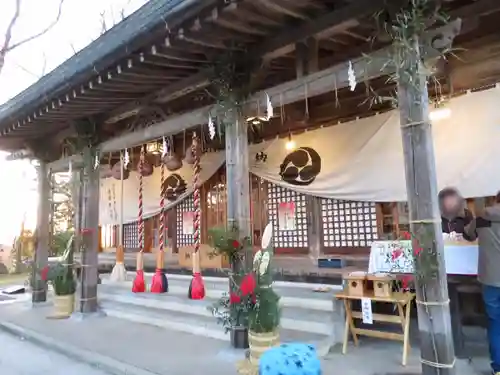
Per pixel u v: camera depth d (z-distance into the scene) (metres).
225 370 3.58
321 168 5.99
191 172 8.09
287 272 5.90
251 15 3.42
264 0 3.16
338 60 4.23
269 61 4.27
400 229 5.54
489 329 3.22
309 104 6.17
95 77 4.43
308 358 2.13
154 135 5.55
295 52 4.29
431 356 2.79
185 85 4.68
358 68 3.49
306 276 5.71
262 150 6.70
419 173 2.91
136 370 3.71
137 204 9.23
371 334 3.82
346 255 6.02
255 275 3.62
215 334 4.68
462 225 4.02
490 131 4.44
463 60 4.54
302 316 4.46
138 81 4.63
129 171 8.84
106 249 10.98
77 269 7.70
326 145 5.97
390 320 3.66
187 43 3.75
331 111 5.99
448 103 4.70
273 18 3.56
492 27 4.30
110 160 9.01
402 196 5.18
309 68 3.88
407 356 3.58
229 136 4.31
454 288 3.66
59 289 6.43
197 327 4.90
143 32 3.62
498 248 3.15
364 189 5.52
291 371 2.06
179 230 8.62
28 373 4.03
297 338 4.06
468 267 3.53
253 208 7.12
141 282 6.58
